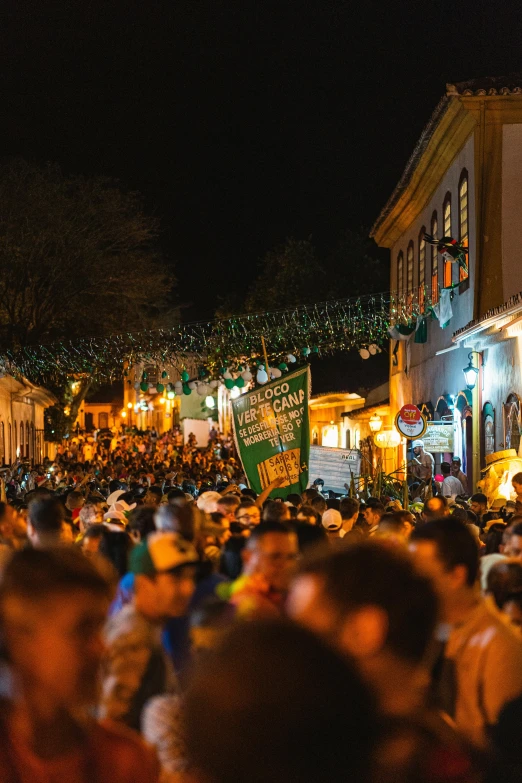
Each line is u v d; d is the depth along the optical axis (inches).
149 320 1567.4
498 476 625.6
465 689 140.9
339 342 1238.3
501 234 827.4
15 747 89.0
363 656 87.7
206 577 212.5
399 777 74.6
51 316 1481.3
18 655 91.0
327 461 653.3
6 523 273.9
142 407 2539.4
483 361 818.8
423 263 1103.0
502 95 811.4
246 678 59.2
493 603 177.6
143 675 150.8
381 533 270.8
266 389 525.7
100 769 90.1
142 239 1493.6
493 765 117.5
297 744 57.9
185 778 68.6
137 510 263.9
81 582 92.6
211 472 1040.8
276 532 187.5
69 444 2242.9
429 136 927.7
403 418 711.1
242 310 1968.5
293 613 91.1
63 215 1419.8
